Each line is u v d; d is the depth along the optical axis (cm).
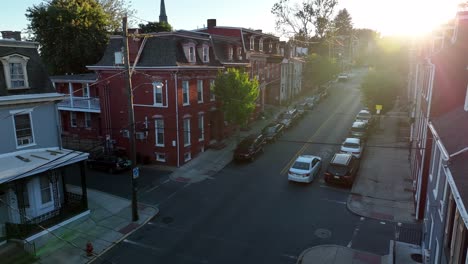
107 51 2878
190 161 2766
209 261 1430
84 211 1794
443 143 1123
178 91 2605
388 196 2027
